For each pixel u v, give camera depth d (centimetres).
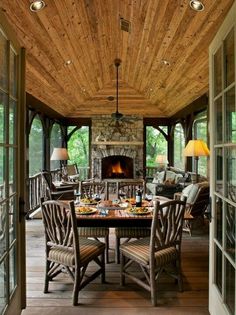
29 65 450
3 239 196
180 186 687
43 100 679
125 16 412
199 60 439
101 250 301
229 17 188
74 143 1084
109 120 1004
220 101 220
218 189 224
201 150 533
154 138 1065
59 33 400
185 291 292
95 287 300
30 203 638
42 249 410
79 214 312
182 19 349
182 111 818
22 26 337
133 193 459
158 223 270
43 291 291
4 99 199
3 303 195
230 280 193
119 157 1034
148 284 290
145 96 897
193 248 418
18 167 229
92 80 740
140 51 529
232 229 189
